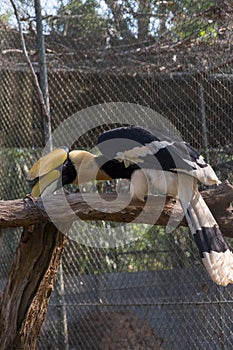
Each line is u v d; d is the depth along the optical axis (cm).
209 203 697
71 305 1100
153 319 1018
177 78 994
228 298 916
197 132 962
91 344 1086
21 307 716
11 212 659
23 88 1207
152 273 1027
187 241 983
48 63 1177
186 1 989
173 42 1006
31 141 1200
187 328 966
